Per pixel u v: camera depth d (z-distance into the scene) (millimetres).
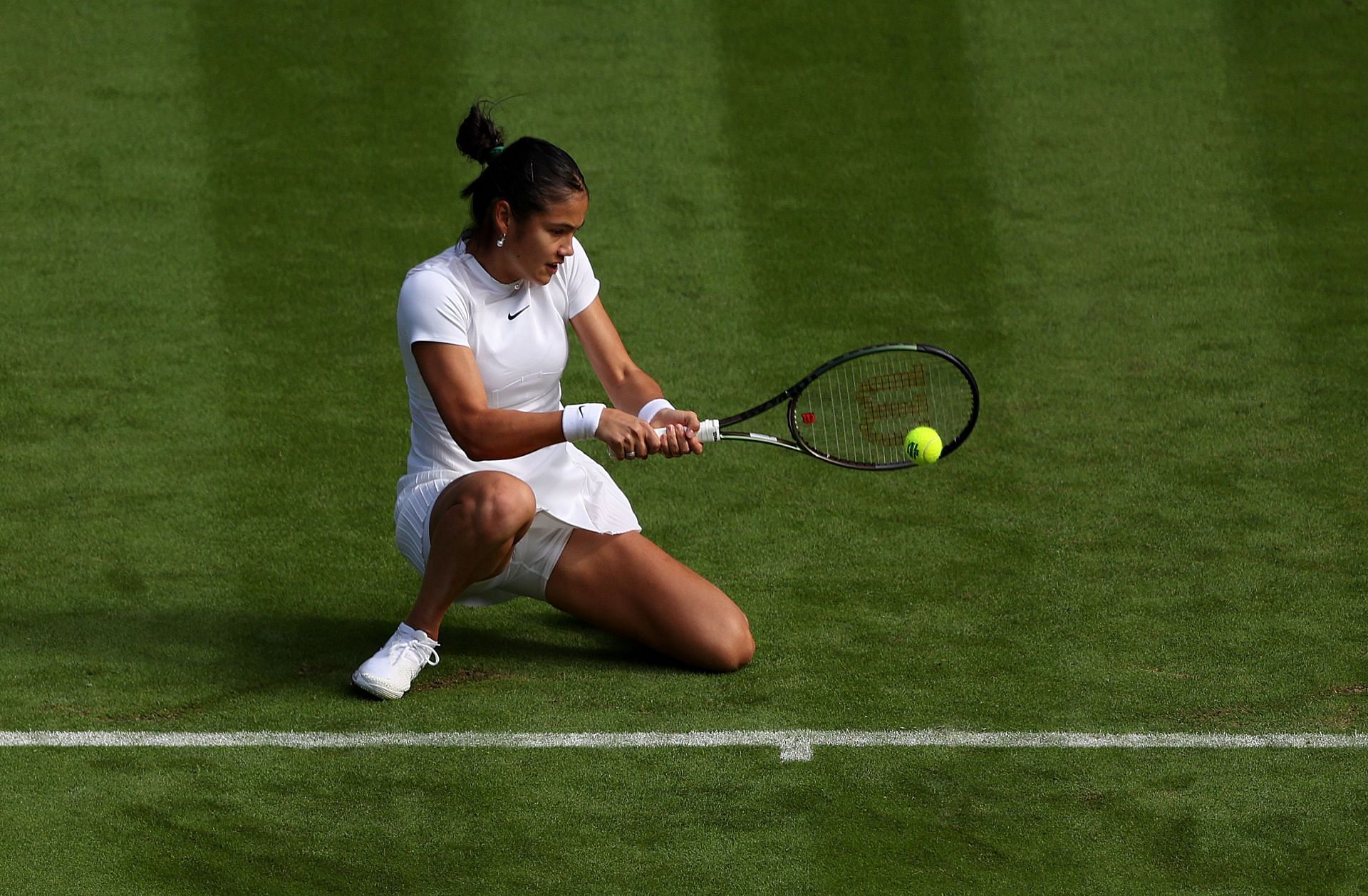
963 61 31141
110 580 17359
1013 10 32594
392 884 11961
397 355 23266
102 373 22453
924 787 13328
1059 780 13438
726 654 15266
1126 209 27078
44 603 16781
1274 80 30594
